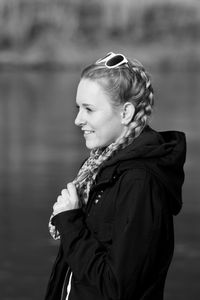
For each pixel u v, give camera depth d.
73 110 51.00
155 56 113.94
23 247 13.35
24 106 55.00
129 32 116.00
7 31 112.69
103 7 115.31
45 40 113.00
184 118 42.47
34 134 36.03
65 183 21.08
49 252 13.02
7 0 112.88
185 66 114.50
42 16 113.69
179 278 11.28
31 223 15.57
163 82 85.38
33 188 20.16
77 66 110.75
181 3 118.81
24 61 111.75
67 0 114.81
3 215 16.39
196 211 16.38
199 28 118.38
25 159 26.69
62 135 35.22
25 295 10.53
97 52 111.69
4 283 11.06
